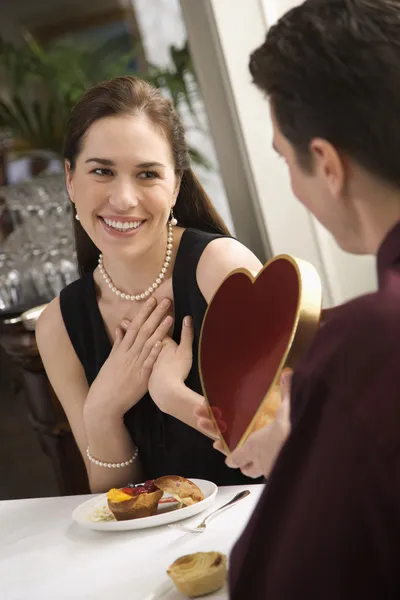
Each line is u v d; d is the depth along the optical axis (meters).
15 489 3.50
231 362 1.07
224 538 1.14
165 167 1.60
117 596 1.03
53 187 2.74
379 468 0.56
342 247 0.77
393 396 0.57
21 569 1.18
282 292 1.01
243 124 2.47
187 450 1.64
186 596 0.97
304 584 0.59
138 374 1.62
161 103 1.61
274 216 2.54
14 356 2.48
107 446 1.66
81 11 3.58
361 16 0.69
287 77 0.72
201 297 1.63
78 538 1.26
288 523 0.61
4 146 3.28
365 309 0.62
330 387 0.60
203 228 1.76
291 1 2.42
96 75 3.34
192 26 2.45
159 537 1.20
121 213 1.58
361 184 0.70
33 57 3.27
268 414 0.98
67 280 2.73
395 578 0.58
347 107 0.69
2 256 2.76
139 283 1.68
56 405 2.45
